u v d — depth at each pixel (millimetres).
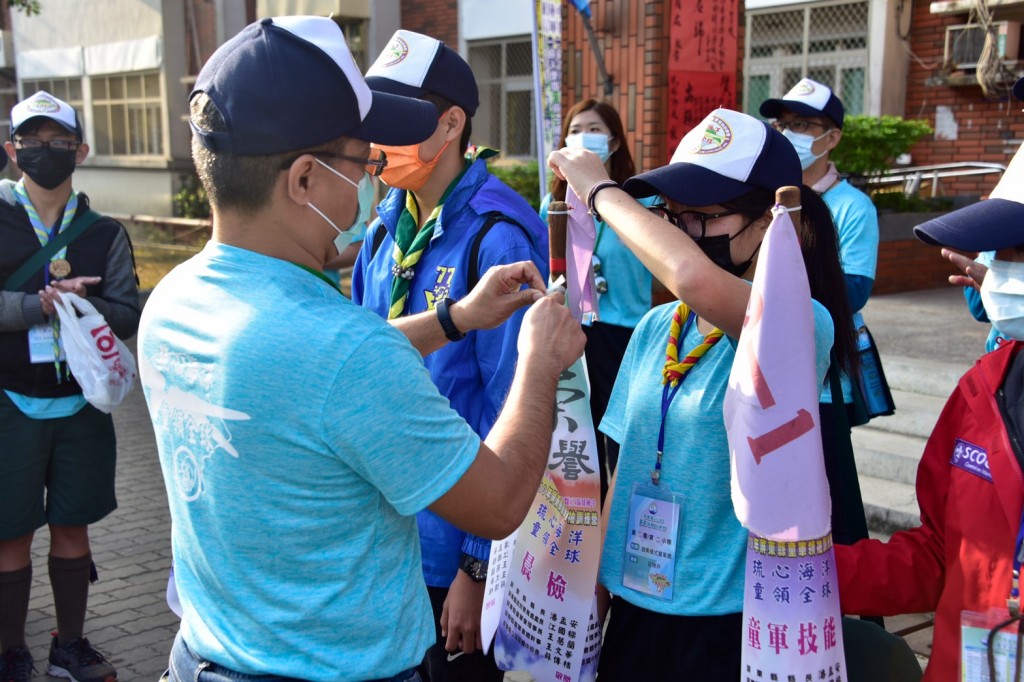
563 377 2059
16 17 20781
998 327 1765
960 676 1674
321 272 1596
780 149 1880
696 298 1693
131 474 5797
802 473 1634
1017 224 1660
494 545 2260
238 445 1468
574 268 2076
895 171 11883
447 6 14609
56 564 3510
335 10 14492
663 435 1973
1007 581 1633
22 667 3398
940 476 1846
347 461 1465
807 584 1690
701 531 1906
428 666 2572
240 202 1522
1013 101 11492
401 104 1695
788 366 1623
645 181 1883
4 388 3326
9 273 3408
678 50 7539
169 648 3736
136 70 18328
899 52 12305
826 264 1978
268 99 1463
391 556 1570
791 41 13219
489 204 2504
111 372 3383
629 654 2014
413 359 1513
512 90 14328
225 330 1484
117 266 3609
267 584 1515
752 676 1734
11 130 3428
